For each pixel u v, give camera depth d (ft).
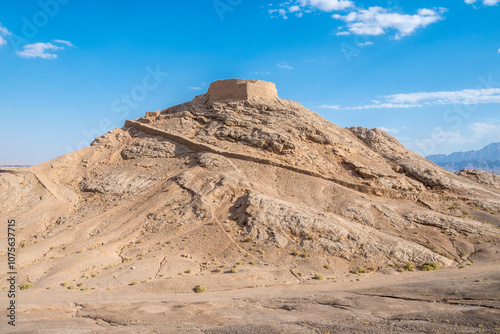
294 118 207.62
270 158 180.45
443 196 167.63
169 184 165.48
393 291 86.43
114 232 135.85
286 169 175.01
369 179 175.42
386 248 119.96
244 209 136.98
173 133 209.67
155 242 127.95
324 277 105.60
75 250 123.24
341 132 222.28
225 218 136.26
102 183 176.14
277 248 119.55
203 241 125.49
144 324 67.82
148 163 190.49
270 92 227.81
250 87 220.02
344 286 97.04
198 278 102.06
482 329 52.75
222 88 225.97
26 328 64.08
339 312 72.02
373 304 76.54
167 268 109.60
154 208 148.56
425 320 61.67
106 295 90.94
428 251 120.67
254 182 159.22
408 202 161.48
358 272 108.88
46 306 80.79
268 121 204.13
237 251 119.14
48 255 121.80
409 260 115.75
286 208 135.44
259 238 123.34
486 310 63.52
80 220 148.66
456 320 59.62
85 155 204.03
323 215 134.72
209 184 156.76
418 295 81.56
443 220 139.64
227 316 71.82
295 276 106.11
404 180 179.11
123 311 75.92
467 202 162.61
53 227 145.18
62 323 68.80
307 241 121.60
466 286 83.87
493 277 93.20
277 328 60.29
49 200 161.17
